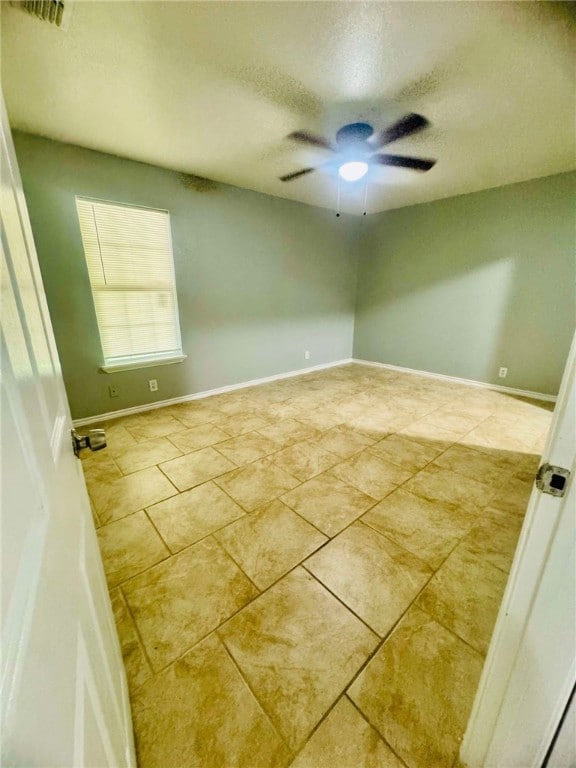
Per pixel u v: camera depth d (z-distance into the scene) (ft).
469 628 3.88
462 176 10.46
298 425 9.66
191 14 4.35
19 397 1.30
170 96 6.12
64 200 8.19
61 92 5.95
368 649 3.64
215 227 11.05
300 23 4.52
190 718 3.04
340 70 5.47
